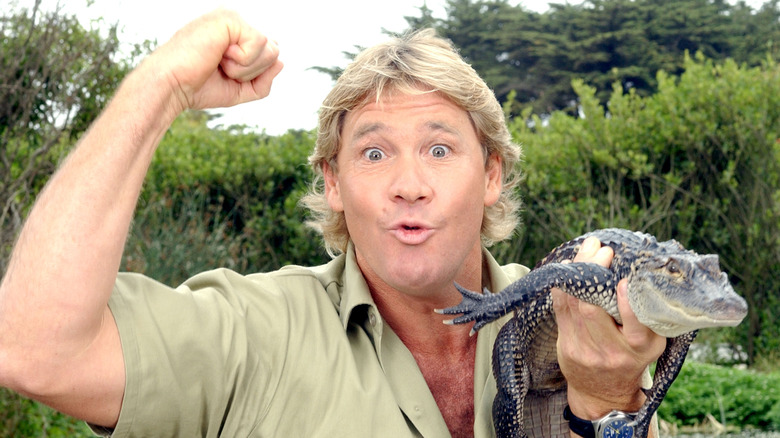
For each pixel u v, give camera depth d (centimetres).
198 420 228
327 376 240
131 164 212
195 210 1122
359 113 252
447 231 244
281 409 237
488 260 293
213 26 221
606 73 2967
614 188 1208
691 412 837
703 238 1197
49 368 203
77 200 205
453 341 271
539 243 1212
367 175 248
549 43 3064
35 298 200
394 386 248
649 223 1155
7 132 691
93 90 758
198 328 227
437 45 263
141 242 900
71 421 622
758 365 1132
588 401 252
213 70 223
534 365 289
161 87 216
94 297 204
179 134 1296
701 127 1166
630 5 2997
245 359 234
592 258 249
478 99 256
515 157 301
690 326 221
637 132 1212
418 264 243
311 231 1190
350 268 263
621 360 235
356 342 253
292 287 259
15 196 688
